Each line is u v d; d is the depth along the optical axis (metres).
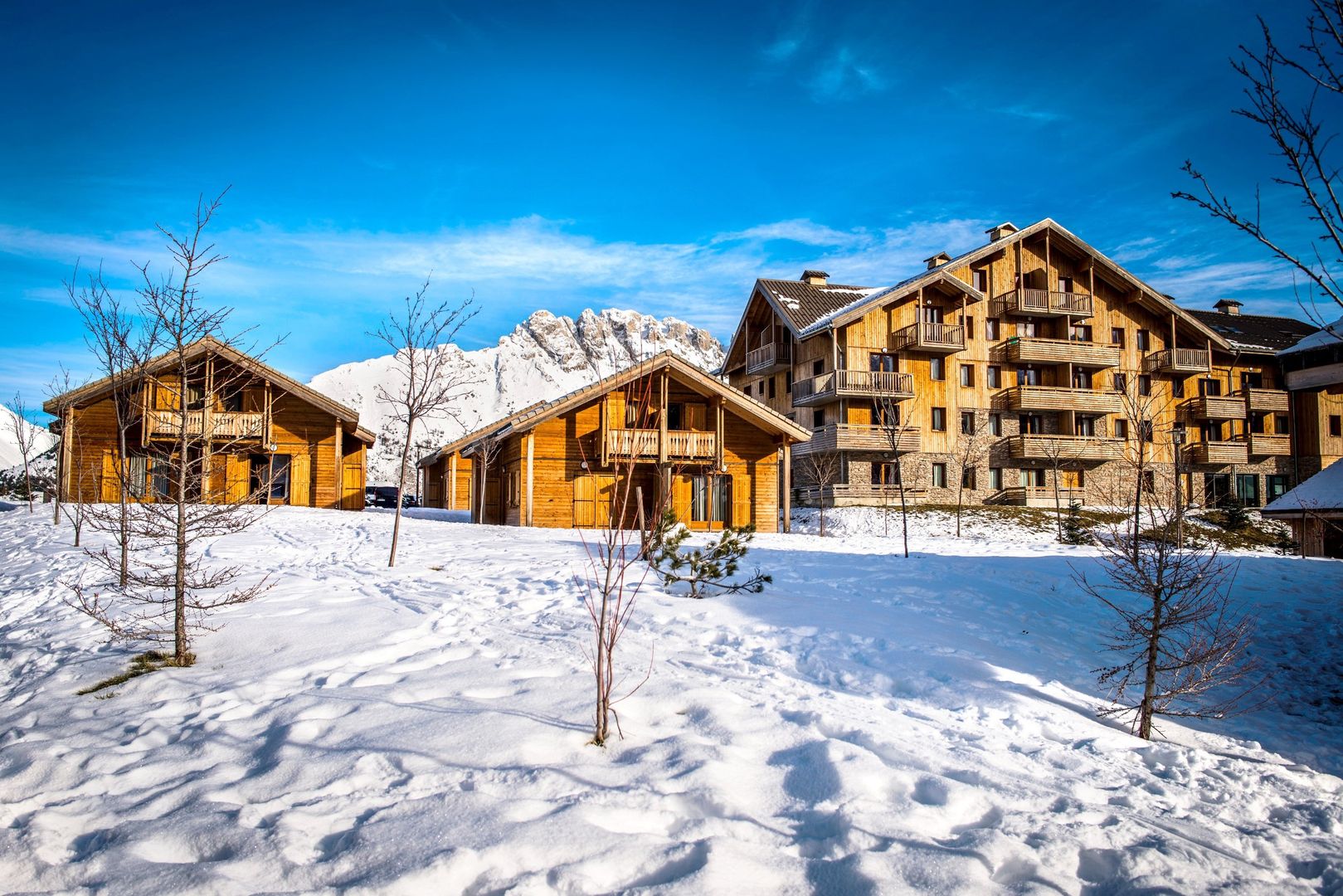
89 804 4.39
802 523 33.09
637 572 11.74
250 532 17.08
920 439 36.94
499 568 12.36
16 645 8.30
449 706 5.81
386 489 48.38
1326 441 42.19
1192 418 40.28
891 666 7.57
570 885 3.52
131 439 24.42
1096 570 13.92
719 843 3.87
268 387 25.02
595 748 5.17
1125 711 6.75
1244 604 11.92
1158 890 3.77
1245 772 5.72
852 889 3.57
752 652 7.88
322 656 7.21
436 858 3.60
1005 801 4.71
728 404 25.36
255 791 4.49
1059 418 39.25
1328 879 4.14
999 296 38.62
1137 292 40.00
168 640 7.83
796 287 41.84
